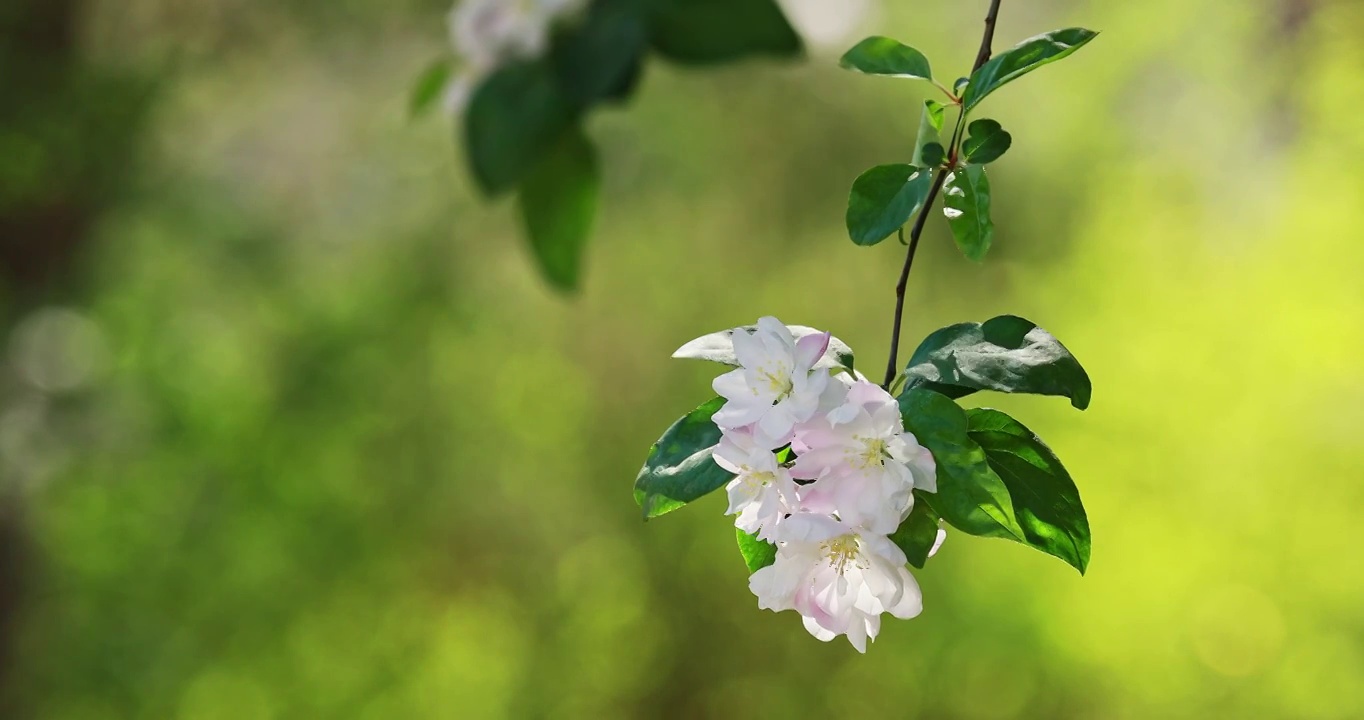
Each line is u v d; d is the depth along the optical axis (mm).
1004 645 5629
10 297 5785
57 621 6258
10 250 5801
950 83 6590
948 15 6824
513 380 6895
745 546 1284
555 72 1045
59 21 5598
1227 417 5301
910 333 6777
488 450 6859
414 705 6516
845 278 6879
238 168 6859
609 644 6781
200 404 6316
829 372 1192
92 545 6188
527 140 1041
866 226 1271
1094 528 5410
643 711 6824
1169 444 5367
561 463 6922
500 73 1053
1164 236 5629
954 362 1178
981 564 5777
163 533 6250
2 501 5926
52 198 5684
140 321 6195
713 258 7031
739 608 6629
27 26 5539
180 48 5941
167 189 6090
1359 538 5102
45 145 5500
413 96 1252
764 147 6812
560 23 1052
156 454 6219
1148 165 5746
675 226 6977
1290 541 5203
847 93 6746
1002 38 6707
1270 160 5715
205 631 6316
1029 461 1217
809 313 6918
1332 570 5129
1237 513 5281
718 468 1191
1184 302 5414
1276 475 5219
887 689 6129
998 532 1132
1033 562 5633
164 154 6141
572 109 1039
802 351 1169
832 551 1168
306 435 6508
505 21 1058
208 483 6309
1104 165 5883
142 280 6316
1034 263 6336
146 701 6238
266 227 6590
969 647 5719
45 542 6148
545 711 6684
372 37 6383
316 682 6434
